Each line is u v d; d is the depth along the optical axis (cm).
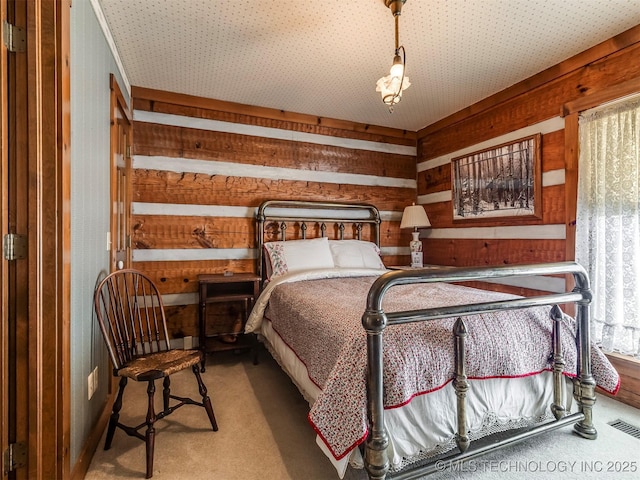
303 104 330
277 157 345
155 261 299
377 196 391
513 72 268
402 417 132
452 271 136
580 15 198
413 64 256
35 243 122
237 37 222
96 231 180
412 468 133
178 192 307
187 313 308
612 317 218
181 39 224
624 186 213
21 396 121
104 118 198
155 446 171
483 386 149
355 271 300
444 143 372
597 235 227
